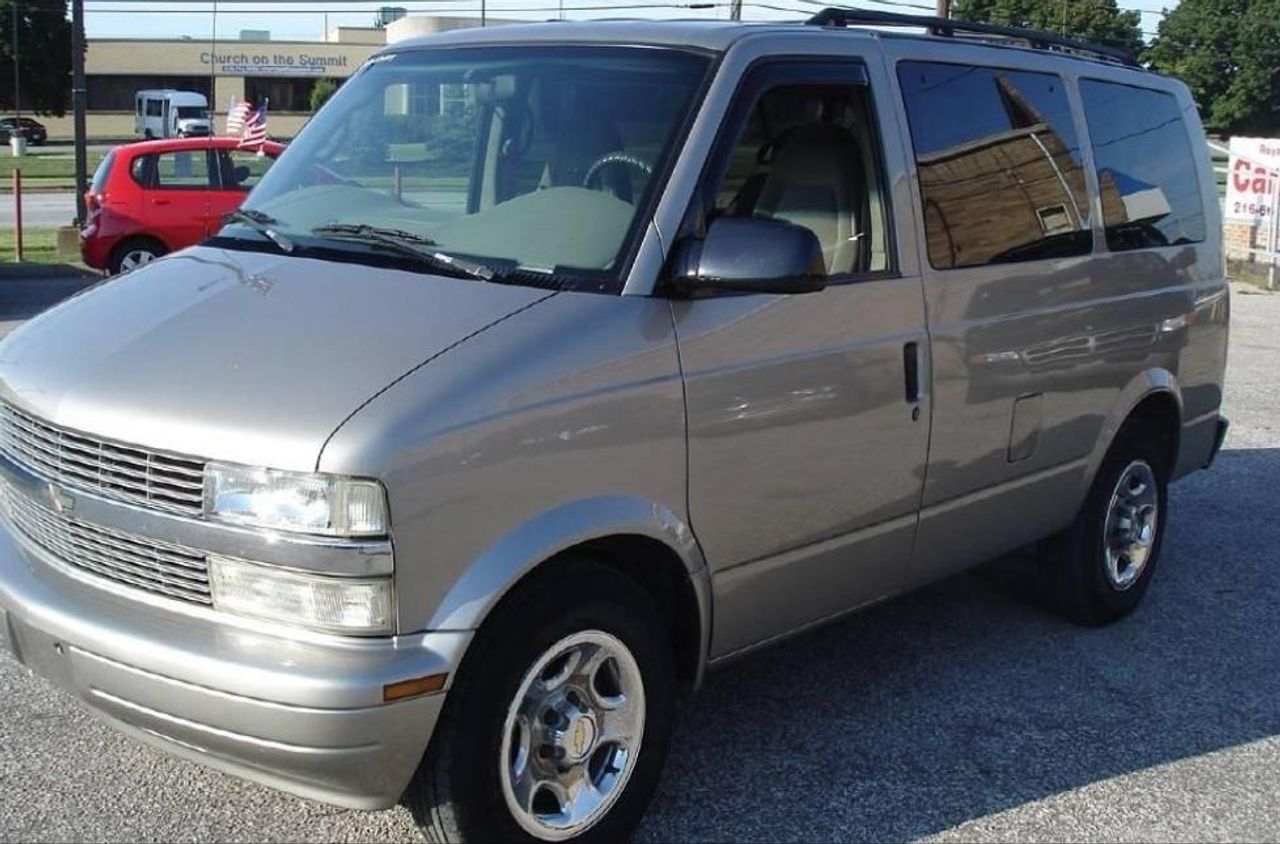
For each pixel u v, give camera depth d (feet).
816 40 14.15
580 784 12.09
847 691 16.60
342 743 10.24
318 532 10.16
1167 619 19.69
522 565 10.96
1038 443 16.84
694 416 12.27
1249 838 13.41
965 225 15.48
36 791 13.26
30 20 218.18
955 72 15.90
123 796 13.25
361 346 11.11
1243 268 65.05
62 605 11.27
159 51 243.19
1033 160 16.83
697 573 12.65
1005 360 15.90
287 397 10.57
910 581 15.52
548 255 12.37
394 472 10.20
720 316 12.56
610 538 11.97
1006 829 13.39
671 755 14.66
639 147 12.87
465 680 10.91
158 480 10.67
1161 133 19.77
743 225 12.02
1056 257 16.89
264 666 10.27
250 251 13.46
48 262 58.75
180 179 50.31
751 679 16.88
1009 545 17.04
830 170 14.10
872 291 14.11
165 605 10.78
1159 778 14.60
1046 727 15.76
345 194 14.12
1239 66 193.67
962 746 15.17
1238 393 36.63
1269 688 17.19
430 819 11.21
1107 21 184.44
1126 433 18.93
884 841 13.08
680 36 13.71
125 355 11.53
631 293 11.99
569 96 13.62
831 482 13.85
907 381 14.52
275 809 13.12
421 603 10.48
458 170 13.98
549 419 11.12
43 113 227.20
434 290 11.93
